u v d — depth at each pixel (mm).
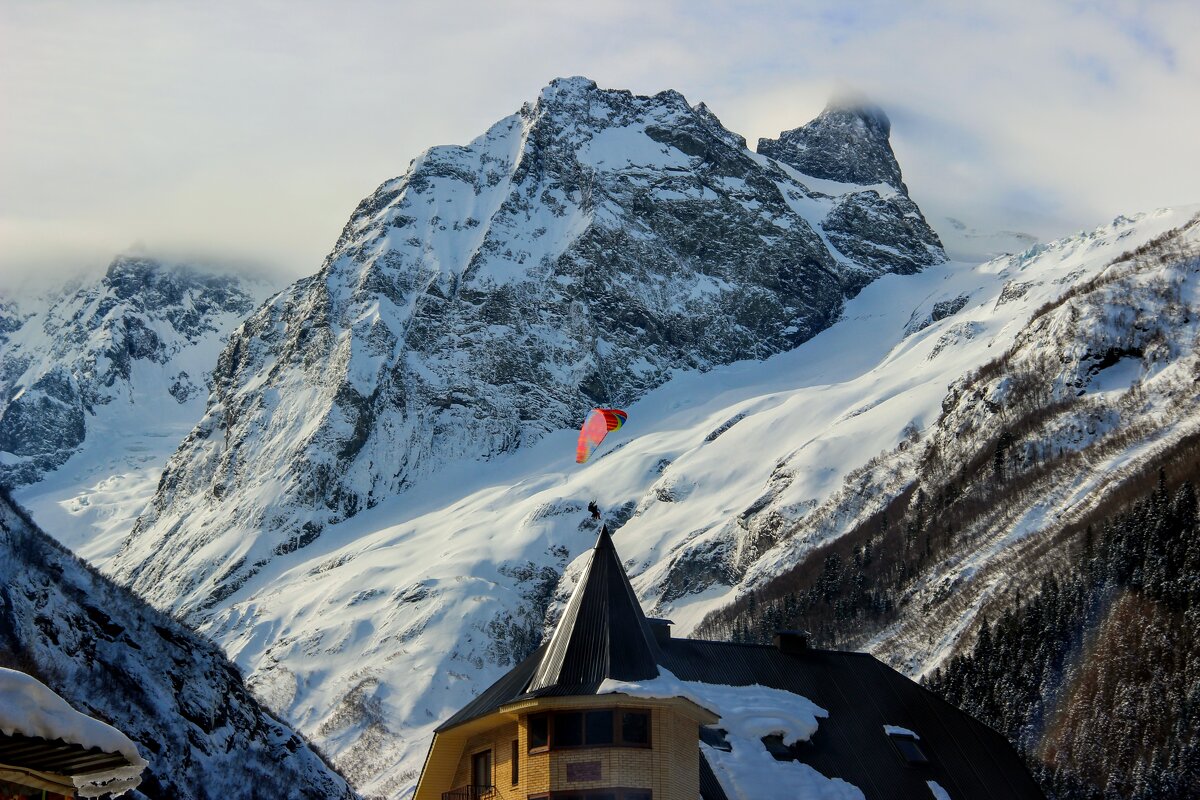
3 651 100625
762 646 91688
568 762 69000
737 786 78312
